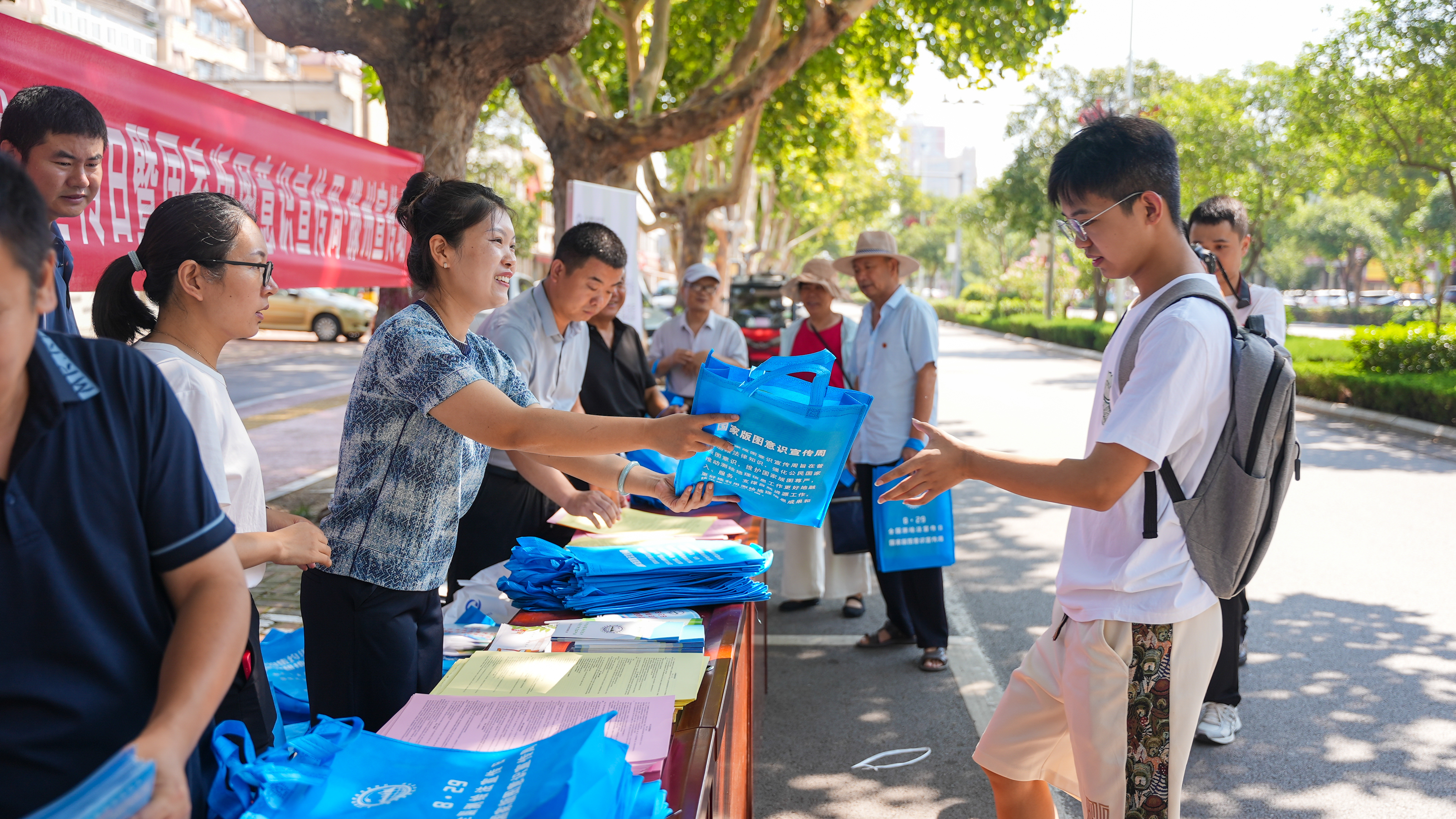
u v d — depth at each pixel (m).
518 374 2.42
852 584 5.16
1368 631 4.75
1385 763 3.43
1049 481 1.85
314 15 5.69
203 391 1.84
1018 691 2.21
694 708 1.80
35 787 1.06
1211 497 1.87
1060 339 27.31
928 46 12.33
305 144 4.68
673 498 2.39
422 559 2.13
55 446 1.06
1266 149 22.02
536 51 6.00
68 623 1.06
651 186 14.68
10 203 0.96
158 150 3.65
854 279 4.95
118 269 1.98
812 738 3.74
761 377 2.06
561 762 1.31
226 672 1.13
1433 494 7.61
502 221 2.18
